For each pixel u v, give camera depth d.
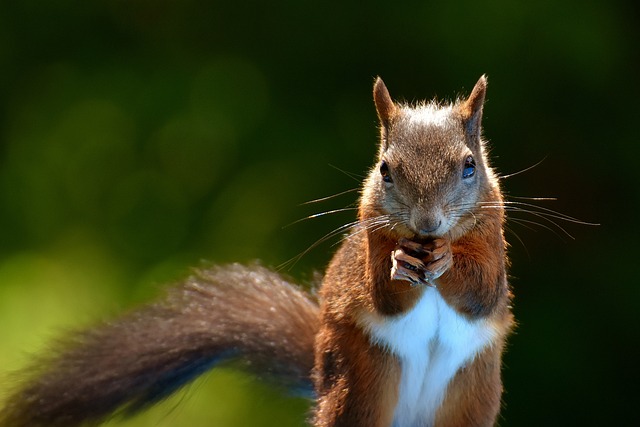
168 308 10.14
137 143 16.02
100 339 10.01
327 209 15.02
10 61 16.56
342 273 8.90
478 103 8.59
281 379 9.91
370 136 15.04
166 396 10.01
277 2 15.65
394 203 8.19
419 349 8.69
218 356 10.01
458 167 8.20
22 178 16.28
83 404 9.86
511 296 9.16
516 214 15.04
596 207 15.06
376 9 15.07
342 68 15.38
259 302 10.11
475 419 8.87
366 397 8.73
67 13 16.53
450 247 8.12
